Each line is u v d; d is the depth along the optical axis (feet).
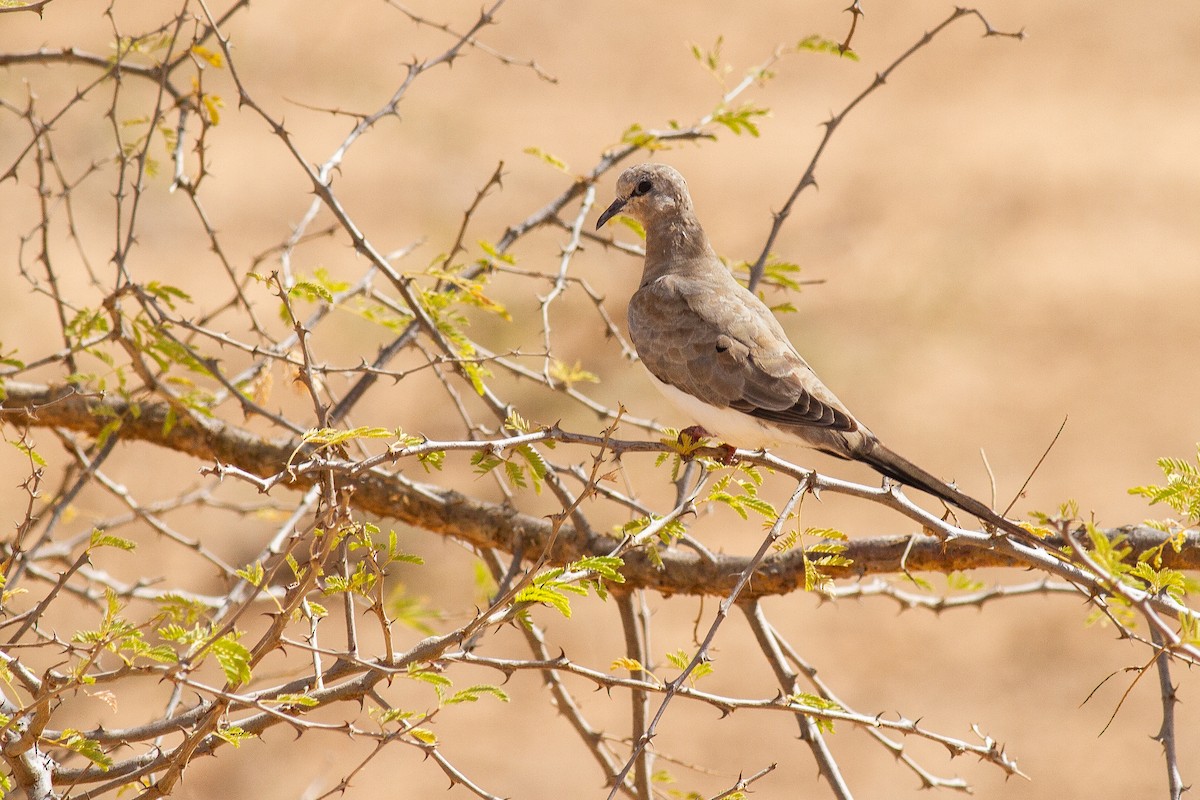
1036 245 76.54
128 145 26.37
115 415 26.23
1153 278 71.56
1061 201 79.36
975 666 50.75
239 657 16.48
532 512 52.75
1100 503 56.08
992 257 74.90
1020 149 86.63
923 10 105.50
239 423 45.16
